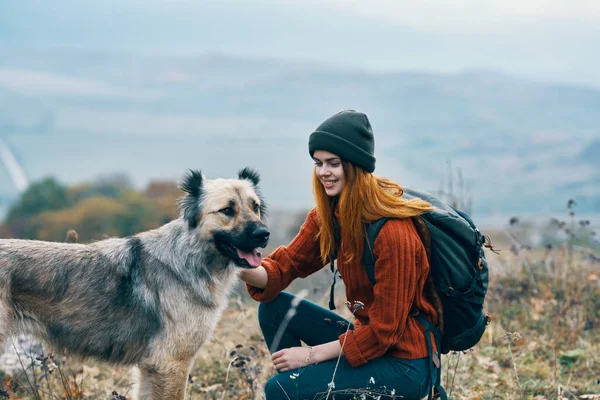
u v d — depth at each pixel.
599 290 7.13
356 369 4.00
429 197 4.18
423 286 4.05
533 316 6.68
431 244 3.90
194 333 4.84
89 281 4.74
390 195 3.94
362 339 3.93
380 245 3.86
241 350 5.75
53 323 4.70
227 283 5.09
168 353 4.77
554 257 7.94
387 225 3.87
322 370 4.03
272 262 4.54
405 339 4.00
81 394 5.06
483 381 5.41
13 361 5.59
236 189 4.97
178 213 5.05
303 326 4.56
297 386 4.00
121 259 4.88
